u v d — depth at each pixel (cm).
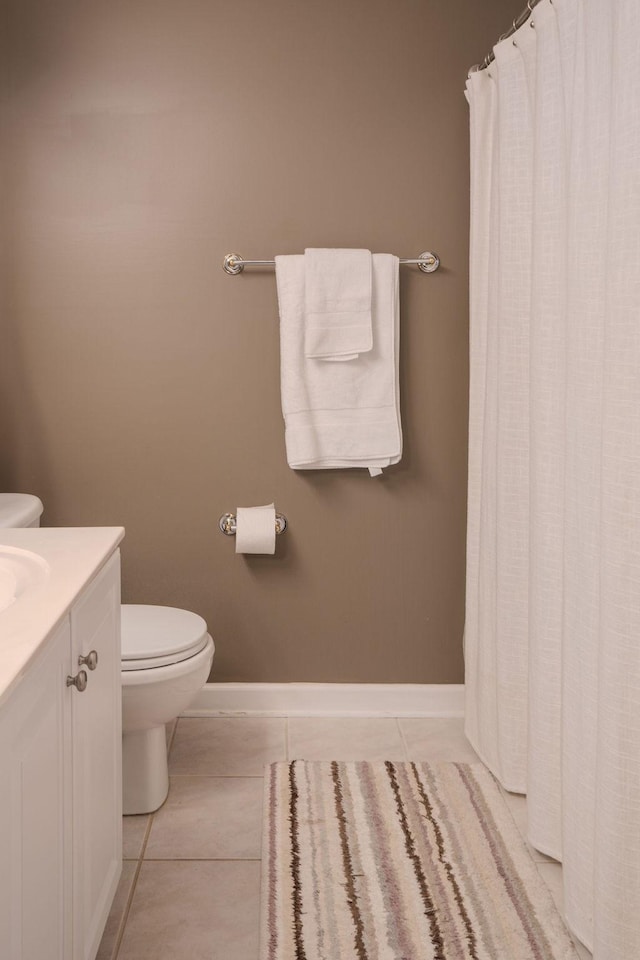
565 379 198
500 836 232
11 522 237
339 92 285
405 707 308
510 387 238
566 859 198
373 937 193
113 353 292
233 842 231
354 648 306
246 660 306
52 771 137
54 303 290
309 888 210
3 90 282
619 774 170
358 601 304
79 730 155
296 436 282
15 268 288
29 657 117
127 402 294
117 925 199
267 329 292
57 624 132
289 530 300
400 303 293
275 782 260
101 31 281
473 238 269
